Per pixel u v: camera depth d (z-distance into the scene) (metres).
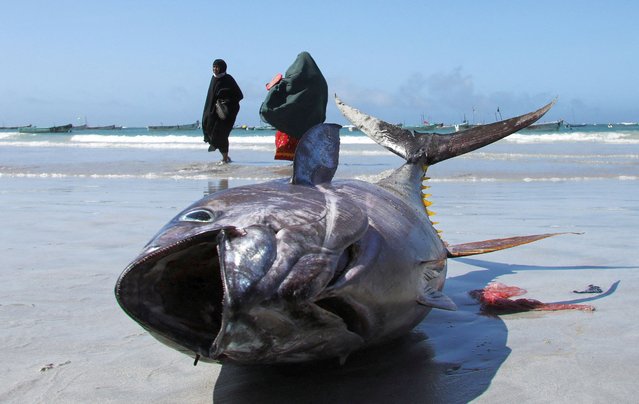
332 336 2.70
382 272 2.96
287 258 2.55
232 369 3.16
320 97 11.26
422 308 3.40
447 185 11.73
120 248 6.00
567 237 6.60
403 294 3.14
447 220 7.75
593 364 3.16
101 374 3.11
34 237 6.61
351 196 3.48
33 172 14.44
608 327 3.76
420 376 3.04
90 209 8.68
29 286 4.66
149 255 2.57
